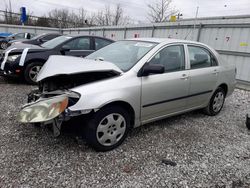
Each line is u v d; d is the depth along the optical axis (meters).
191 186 2.46
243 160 3.04
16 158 2.74
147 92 3.28
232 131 4.00
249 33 7.82
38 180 2.39
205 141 3.53
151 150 3.14
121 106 3.11
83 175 2.52
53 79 3.14
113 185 2.41
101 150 2.99
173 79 3.60
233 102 6.01
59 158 2.80
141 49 3.62
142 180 2.51
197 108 4.32
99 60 3.40
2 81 6.58
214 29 8.96
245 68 8.09
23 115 2.85
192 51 4.08
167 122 4.22
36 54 6.23
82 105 2.71
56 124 2.66
